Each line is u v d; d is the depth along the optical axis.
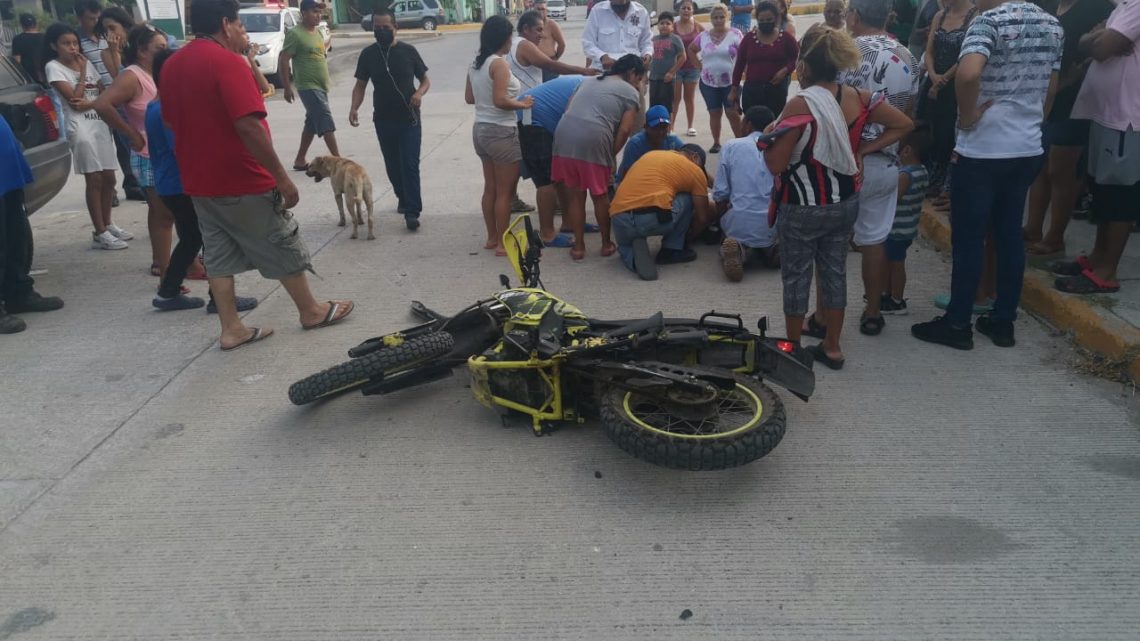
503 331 4.14
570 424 3.94
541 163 6.61
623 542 3.11
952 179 4.39
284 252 4.91
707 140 10.58
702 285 5.73
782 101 8.33
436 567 3.01
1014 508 3.24
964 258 4.42
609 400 3.50
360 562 3.05
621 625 2.70
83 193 9.36
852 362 4.50
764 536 3.12
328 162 7.12
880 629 2.65
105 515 3.38
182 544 3.19
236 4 4.64
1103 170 4.58
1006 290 4.51
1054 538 3.06
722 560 2.99
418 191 7.23
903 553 3.00
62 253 6.99
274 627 2.75
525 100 6.13
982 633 2.62
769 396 3.50
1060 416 3.89
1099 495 3.30
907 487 3.39
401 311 5.47
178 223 5.38
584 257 6.42
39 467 3.74
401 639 2.68
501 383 3.87
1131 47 4.31
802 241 4.14
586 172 6.00
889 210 4.55
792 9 24.89
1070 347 4.56
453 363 4.33
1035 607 2.73
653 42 9.80
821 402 4.09
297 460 3.74
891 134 4.12
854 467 3.54
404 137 7.09
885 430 3.82
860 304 5.32
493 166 6.39
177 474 3.66
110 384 4.54
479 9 43.06
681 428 3.49
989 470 3.49
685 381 3.31
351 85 18.53
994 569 2.91
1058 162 5.25
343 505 3.40
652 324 3.78
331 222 7.63
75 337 5.20
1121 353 4.19
